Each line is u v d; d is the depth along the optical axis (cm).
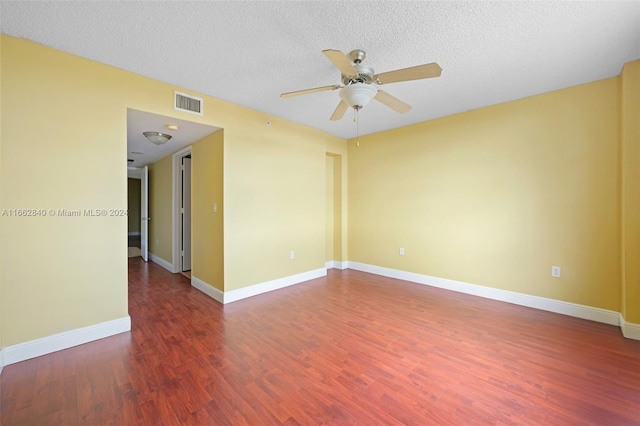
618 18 177
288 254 394
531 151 306
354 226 493
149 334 245
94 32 192
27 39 200
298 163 406
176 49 213
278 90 286
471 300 332
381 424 145
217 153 329
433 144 384
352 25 184
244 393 169
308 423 146
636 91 235
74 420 147
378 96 215
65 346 218
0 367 188
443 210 377
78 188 224
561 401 161
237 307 310
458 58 225
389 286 391
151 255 579
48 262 212
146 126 305
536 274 306
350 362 202
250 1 163
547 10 170
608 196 264
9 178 197
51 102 212
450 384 177
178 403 160
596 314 271
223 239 321
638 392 168
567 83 274
